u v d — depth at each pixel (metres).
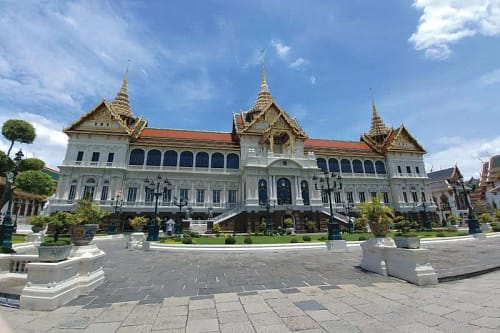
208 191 44.47
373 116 64.81
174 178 43.81
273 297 7.00
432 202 52.97
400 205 51.34
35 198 53.81
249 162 41.09
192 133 51.91
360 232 33.12
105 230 38.19
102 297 7.24
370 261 10.39
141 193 42.16
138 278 9.74
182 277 9.90
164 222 41.03
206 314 5.82
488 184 68.38
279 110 47.12
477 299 6.21
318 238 24.22
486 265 10.62
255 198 39.22
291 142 44.78
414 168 54.88
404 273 8.59
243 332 4.82
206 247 18.23
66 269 7.00
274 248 18.17
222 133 54.19
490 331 4.46
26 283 7.14
